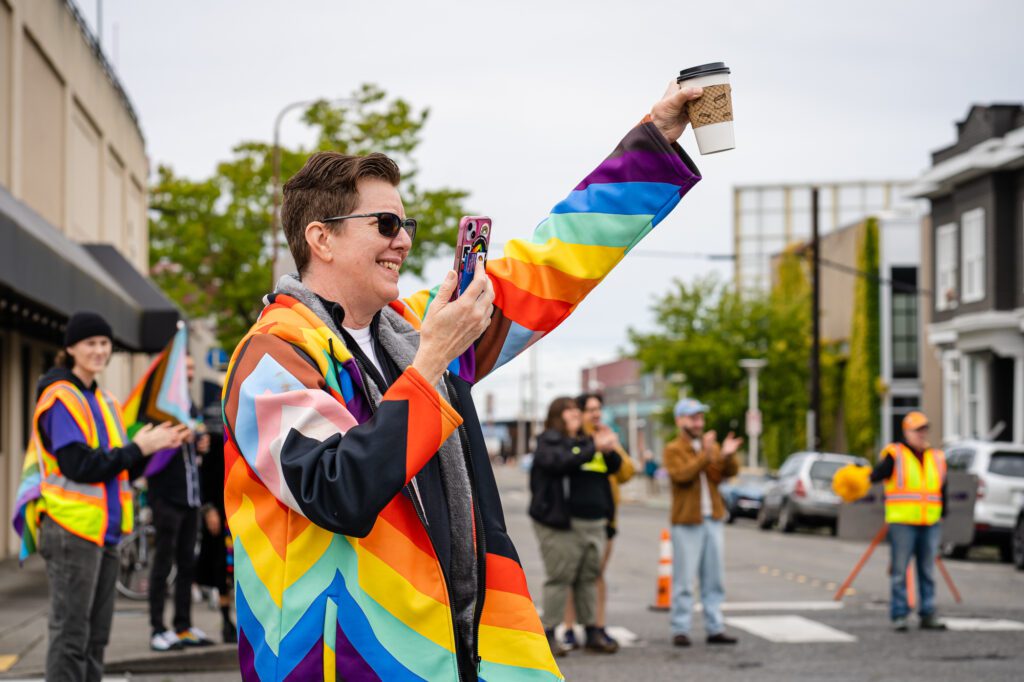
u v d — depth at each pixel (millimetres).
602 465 9578
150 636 9898
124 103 25969
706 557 10195
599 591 10000
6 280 11867
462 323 2406
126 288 20828
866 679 8445
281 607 2428
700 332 42531
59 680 5859
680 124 2881
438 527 2508
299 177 2701
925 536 10867
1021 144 27062
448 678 2416
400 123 30828
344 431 2396
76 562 5887
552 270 2822
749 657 9445
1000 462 18469
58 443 5844
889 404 40219
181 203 31344
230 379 2498
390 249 2668
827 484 25203
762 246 71438
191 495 9352
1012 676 8555
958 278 30500
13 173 15797
